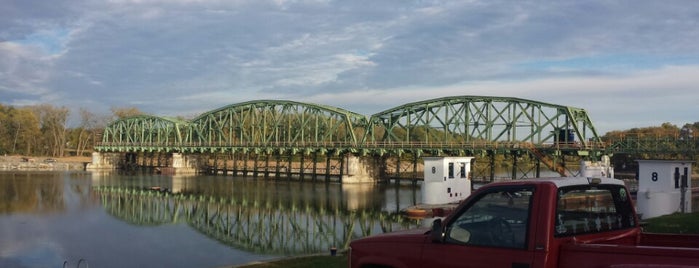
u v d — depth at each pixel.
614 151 80.25
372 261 9.84
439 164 60.59
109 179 126.56
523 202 8.15
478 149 91.75
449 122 103.25
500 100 97.69
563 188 8.06
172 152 162.75
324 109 119.94
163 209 73.75
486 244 8.41
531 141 92.75
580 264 7.49
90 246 46.62
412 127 108.56
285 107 129.00
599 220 8.62
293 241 49.91
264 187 104.69
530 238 7.86
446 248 8.83
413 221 56.38
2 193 89.75
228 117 147.75
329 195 89.19
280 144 127.44
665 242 8.97
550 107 92.12
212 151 146.62
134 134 173.12
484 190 8.65
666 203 40.78
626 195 9.10
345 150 113.75
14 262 39.81
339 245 47.31
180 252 44.34
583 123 90.50
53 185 107.38
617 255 7.18
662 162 41.47
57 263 39.75
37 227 56.22
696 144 75.44
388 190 96.62
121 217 65.50
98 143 181.50
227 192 95.44
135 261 40.62
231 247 46.69
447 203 60.16
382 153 106.88
